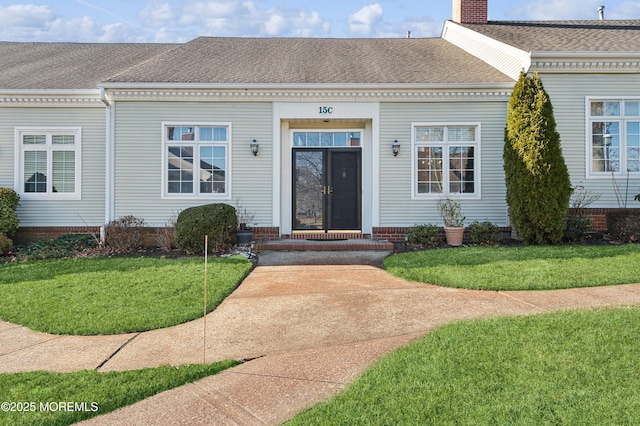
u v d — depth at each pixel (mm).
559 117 10438
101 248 9812
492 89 10484
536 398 2877
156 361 3807
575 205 10211
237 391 3203
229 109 10750
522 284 6125
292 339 4332
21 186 11062
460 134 10820
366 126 11234
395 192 10781
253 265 8172
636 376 3152
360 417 2725
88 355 3949
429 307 5273
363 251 9602
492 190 10688
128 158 10664
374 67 11742
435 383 3141
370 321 4832
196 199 10750
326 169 11438
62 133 11117
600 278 6305
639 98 10344
